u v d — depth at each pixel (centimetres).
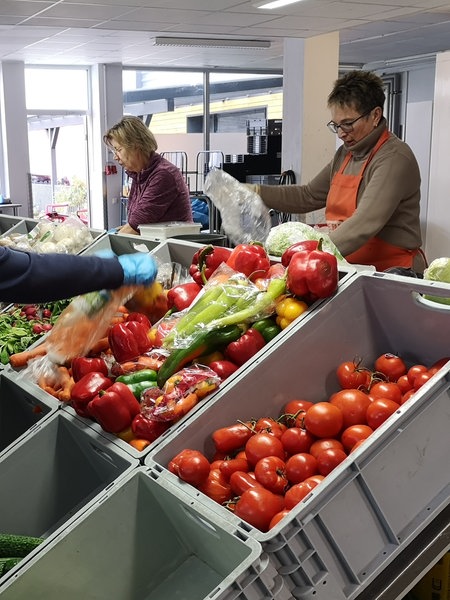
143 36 767
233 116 1189
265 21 629
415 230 275
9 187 995
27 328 250
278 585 111
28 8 583
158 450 145
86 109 1071
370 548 121
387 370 164
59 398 182
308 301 170
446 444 131
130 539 139
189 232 326
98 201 1089
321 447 140
